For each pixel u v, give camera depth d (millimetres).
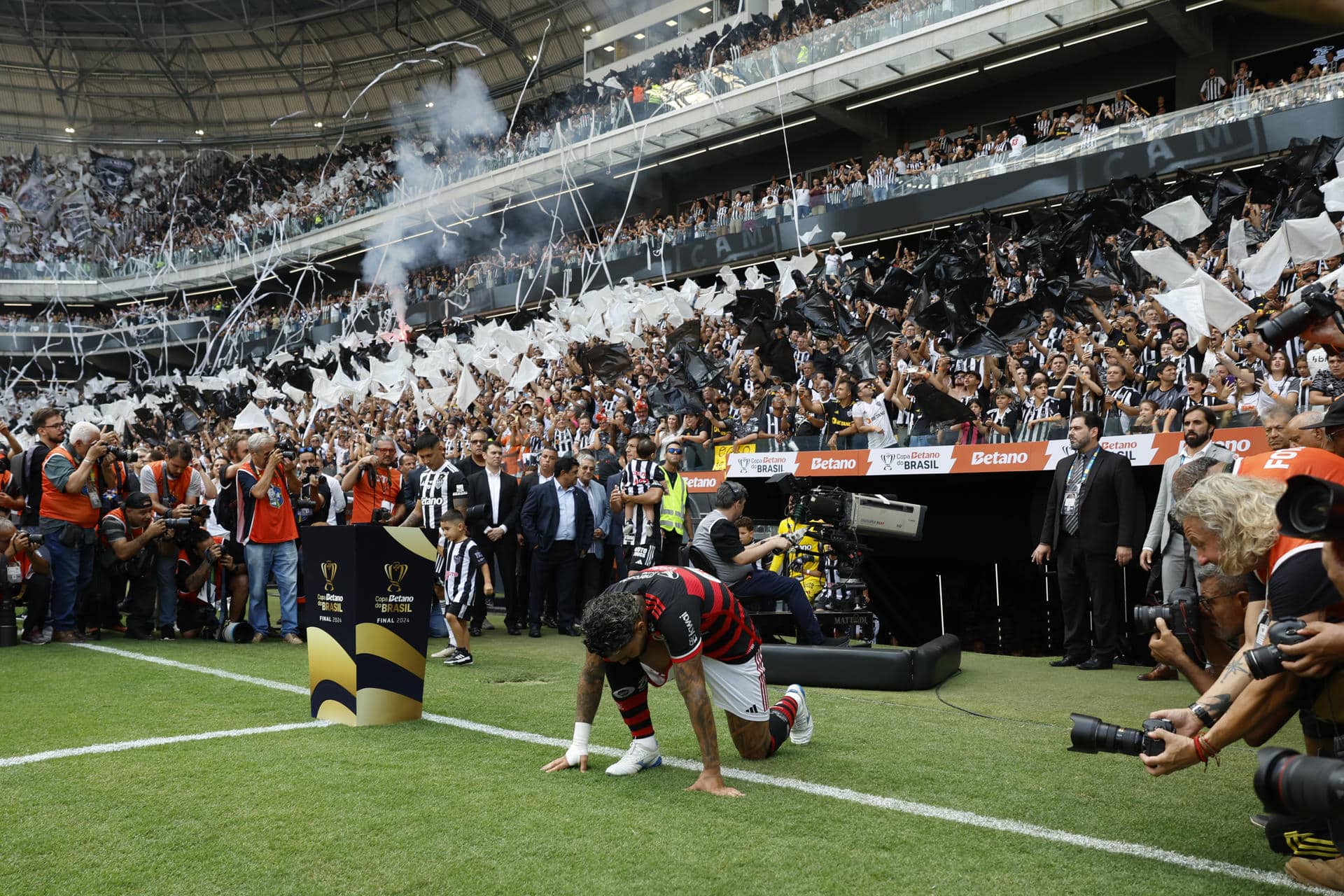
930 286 11711
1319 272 10062
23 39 42375
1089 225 12375
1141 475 7332
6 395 33500
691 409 10828
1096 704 5277
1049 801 3387
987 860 2785
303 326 33906
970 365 10828
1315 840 2551
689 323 13352
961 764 3922
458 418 15523
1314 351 7199
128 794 3449
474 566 6844
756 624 6695
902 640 8992
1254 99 16359
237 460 8766
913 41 21094
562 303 17547
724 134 26016
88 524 7871
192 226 41156
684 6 31109
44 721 4723
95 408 26750
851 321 12102
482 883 2633
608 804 3330
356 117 44375
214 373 34844
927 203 20391
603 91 29688
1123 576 7406
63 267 38969
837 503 6594
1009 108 23828
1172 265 7715
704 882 2623
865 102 23781
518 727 4652
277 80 44188
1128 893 2541
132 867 2758
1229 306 7234
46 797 3420
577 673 6355
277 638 8258
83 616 8406
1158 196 12633
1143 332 10438
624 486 8328
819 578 7719
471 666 6723
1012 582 8586
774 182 23719
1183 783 3617
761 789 3543
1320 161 11641
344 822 3137
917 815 3217
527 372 14516
